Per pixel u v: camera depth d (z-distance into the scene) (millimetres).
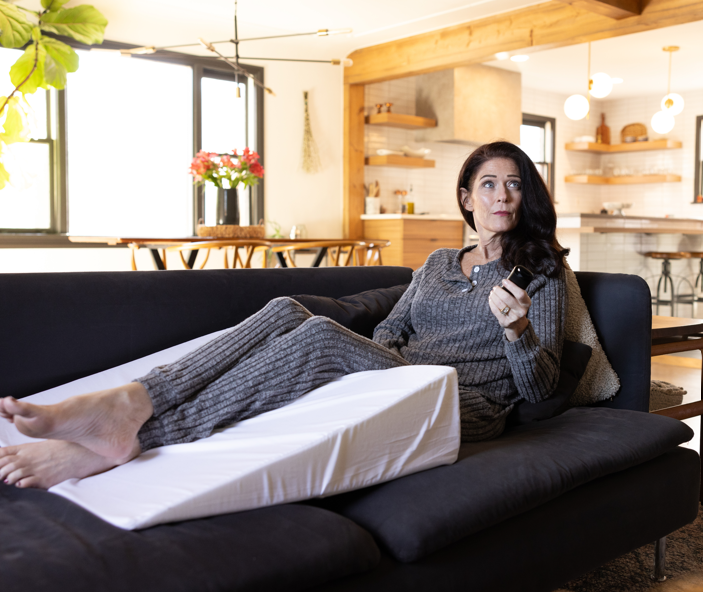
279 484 1051
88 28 4766
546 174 9211
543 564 1268
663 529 1556
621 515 1438
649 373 1841
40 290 1533
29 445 1146
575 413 1687
